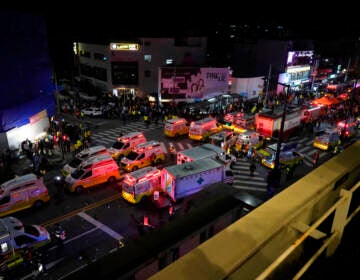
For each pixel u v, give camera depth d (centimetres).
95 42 5431
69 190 2172
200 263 185
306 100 5425
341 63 7969
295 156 2783
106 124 3984
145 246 784
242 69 5644
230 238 206
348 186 346
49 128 3300
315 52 7281
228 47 6334
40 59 3169
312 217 282
